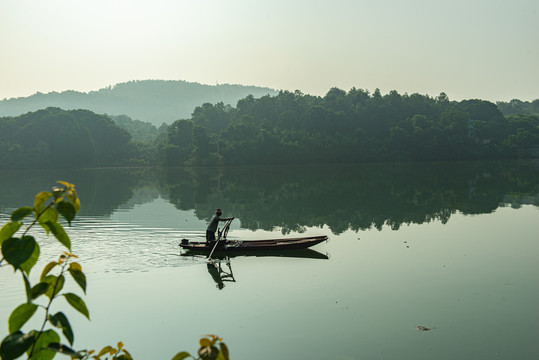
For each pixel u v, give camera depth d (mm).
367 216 22891
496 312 9992
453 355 8047
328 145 88562
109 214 23703
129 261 14070
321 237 15930
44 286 2420
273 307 10398
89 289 11656
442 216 22625
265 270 13344
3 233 2350
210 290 11578
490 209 24641
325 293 11289
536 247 15680
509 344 8469
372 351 8227
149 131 170625
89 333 9102
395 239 17406
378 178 48625
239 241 15875
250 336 8867
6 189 39844
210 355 2213
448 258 14469
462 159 90875
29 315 2361
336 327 9258
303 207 26266
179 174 64000
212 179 52312
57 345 2285
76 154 82375
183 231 18594
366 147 91625
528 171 57281
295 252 15477
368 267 13602
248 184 43781
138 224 20375
